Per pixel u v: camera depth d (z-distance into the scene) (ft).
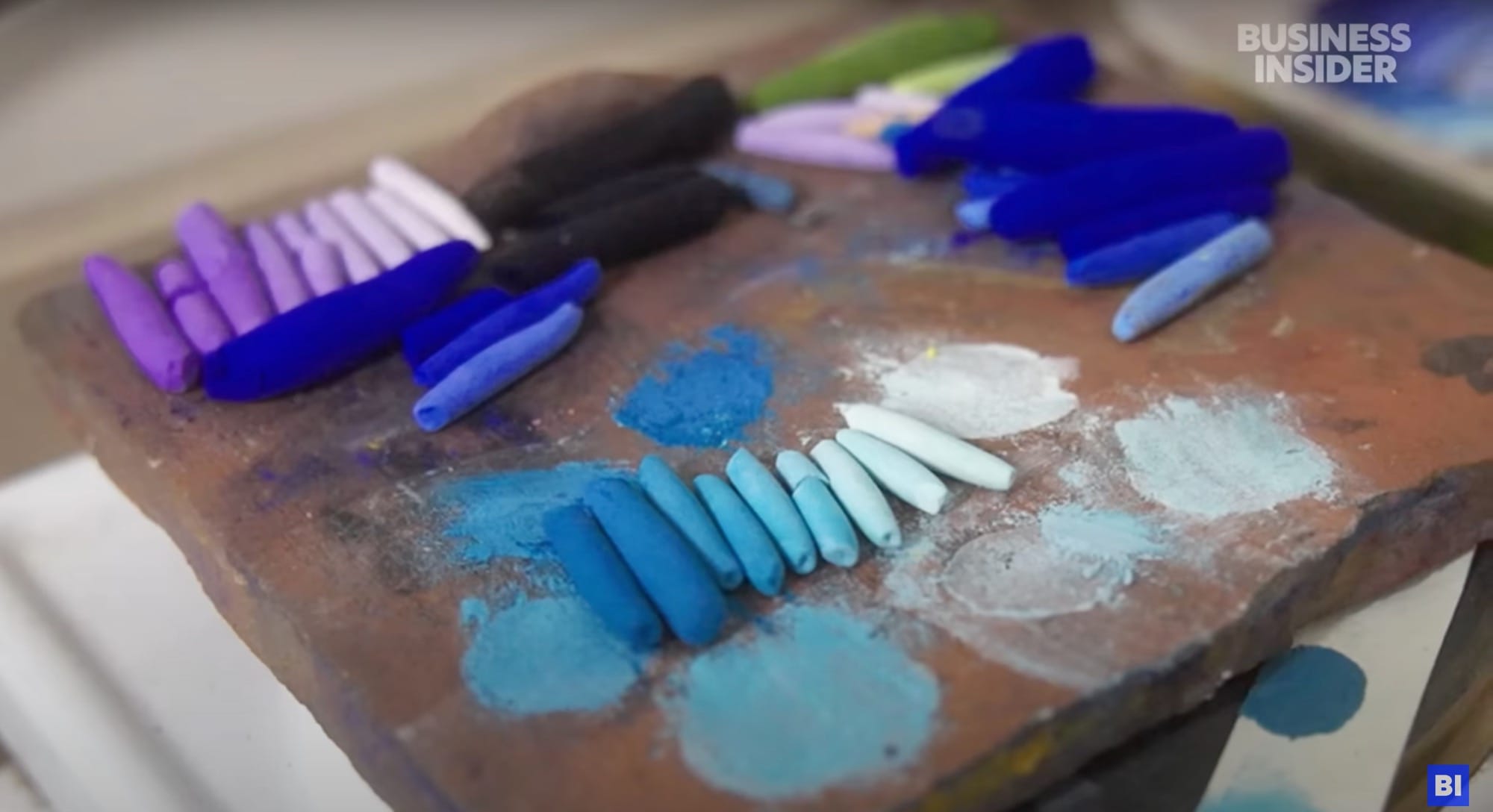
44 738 1.93
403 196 2.38
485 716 1.72
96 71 2.73
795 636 1.77
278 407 2.09
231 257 2.25
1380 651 1.88
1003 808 1.74
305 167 2.79
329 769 1.90
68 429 2.30
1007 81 2.46
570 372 2.11
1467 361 2.03
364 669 1.77
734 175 2.40
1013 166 2.36
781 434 2.00
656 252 2.30
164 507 2.02
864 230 2.32
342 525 1.92
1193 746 1.80
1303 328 2.10
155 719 1.95
